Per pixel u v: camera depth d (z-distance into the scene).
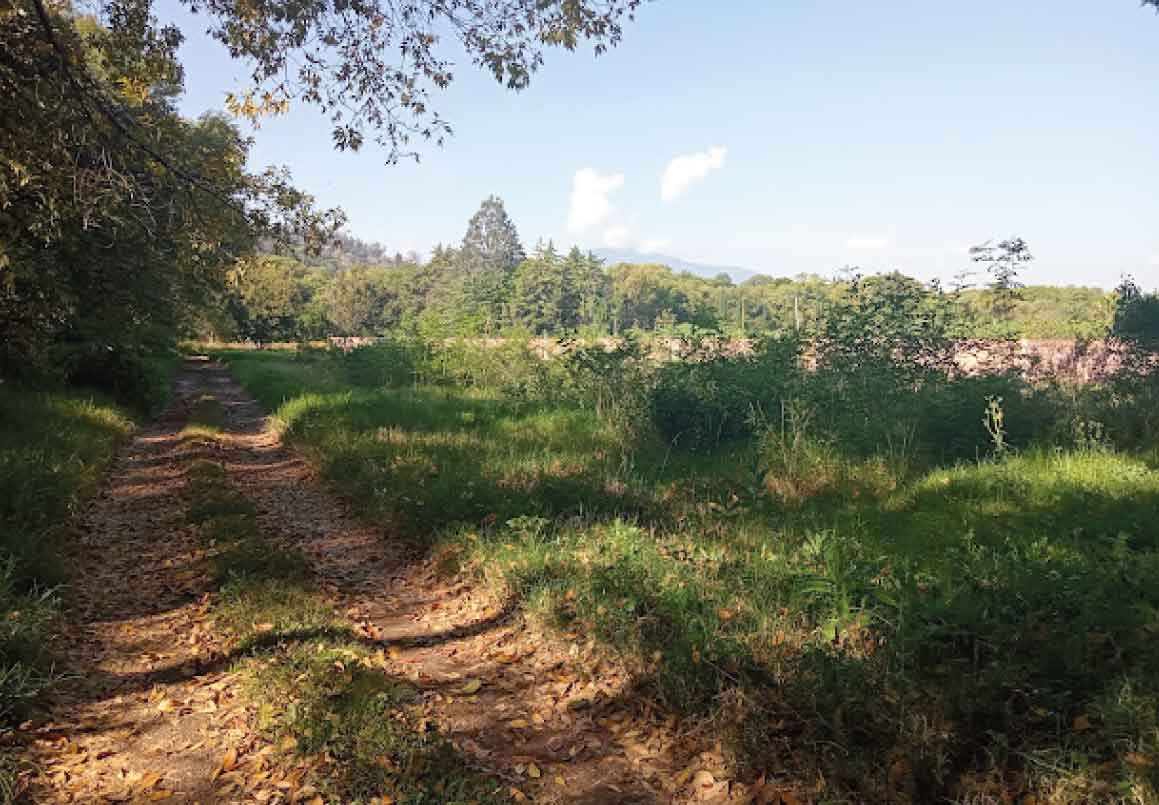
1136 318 15.02
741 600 4.97
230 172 8.95
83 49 8.14
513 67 8.68
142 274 13.97
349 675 4.31
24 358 12.98
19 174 7.05
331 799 3.32
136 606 5.99
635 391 13.03
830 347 12.02
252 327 60.06
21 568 5.67
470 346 23.25
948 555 5.46
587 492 8.17
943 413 10.21
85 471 9.99
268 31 8.30
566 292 88.75
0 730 3.79
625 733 3.98
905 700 3.58
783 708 3.76
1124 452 8.53
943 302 12.32
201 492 9.48
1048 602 4.34
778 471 9.05
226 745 3.94
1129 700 3.27
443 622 5.84
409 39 8.52
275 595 5.80
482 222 140.62
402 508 8.32
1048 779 3.03
